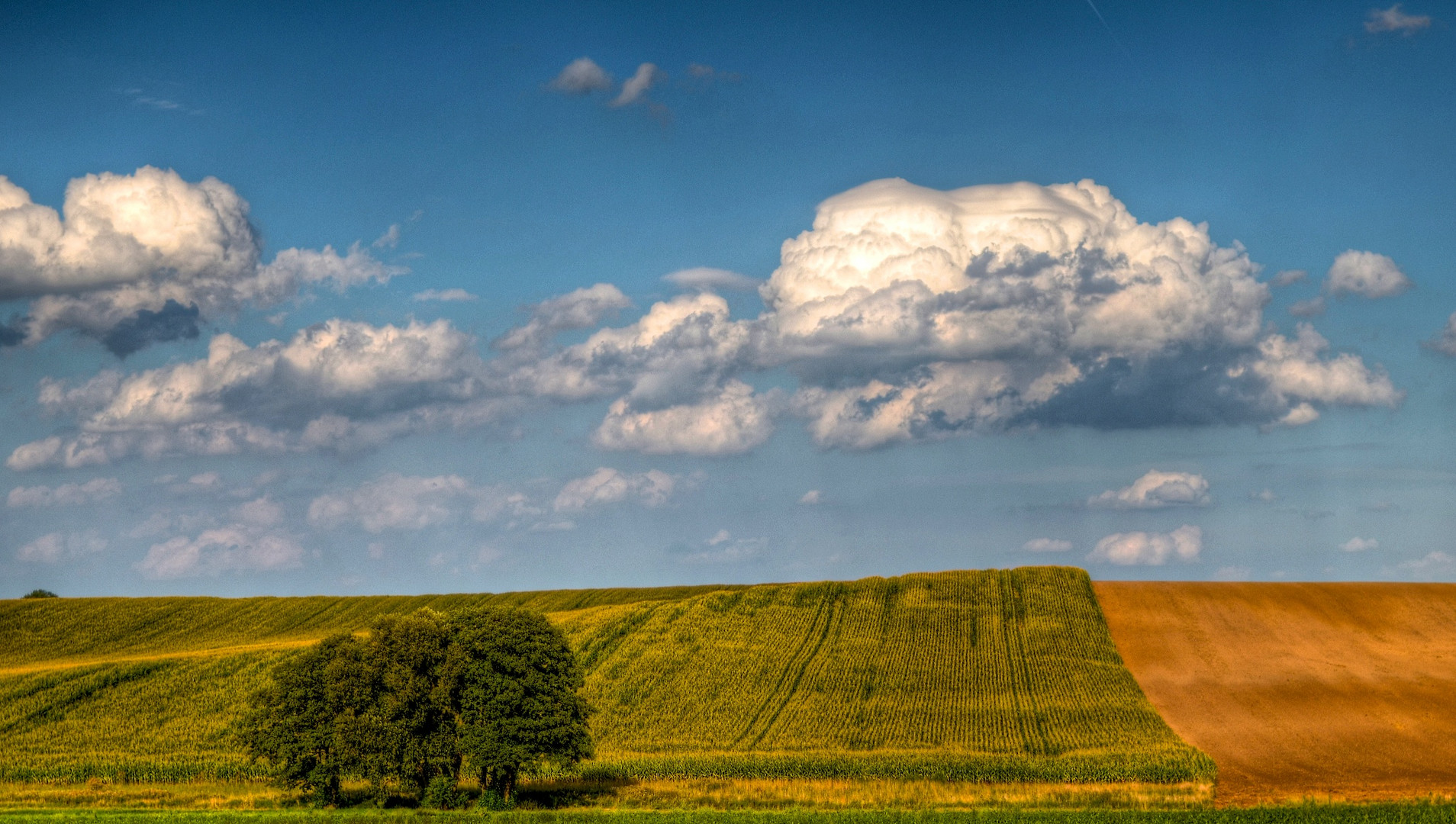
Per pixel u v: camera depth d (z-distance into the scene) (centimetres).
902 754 6812
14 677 8869
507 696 5772
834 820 4894
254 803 5919
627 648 9612
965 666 8931
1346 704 7756
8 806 5766
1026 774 6200
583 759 6219
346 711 5941
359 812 5475
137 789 6338
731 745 7406
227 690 8594
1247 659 8875
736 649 9531
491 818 5156
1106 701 7925
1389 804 5034
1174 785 5916
